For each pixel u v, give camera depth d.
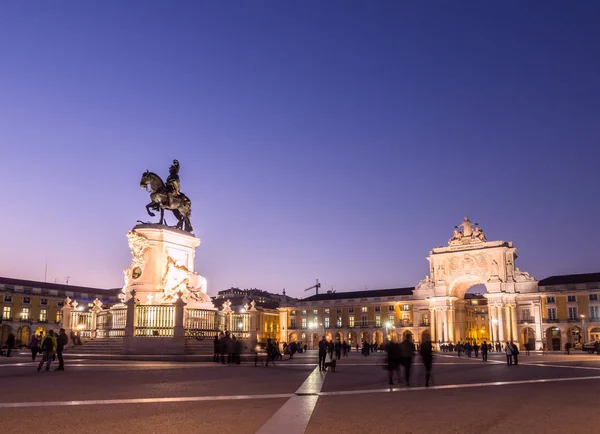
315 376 10.79
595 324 48.97
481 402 6.76
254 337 18.56
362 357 25.03
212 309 18.11
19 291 47.16
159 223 18.41
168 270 17.75
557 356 28.77
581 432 4.84
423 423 5.23
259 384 8.81
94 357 15.24
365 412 5.88
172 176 19.20
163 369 11.62
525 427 5.06
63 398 6.68
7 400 6.48
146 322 16.22
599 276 52.06
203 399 6.72
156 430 4.74
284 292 75.38
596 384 9.41
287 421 5.25
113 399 6.61
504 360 22.34
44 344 10.82
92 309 18.80
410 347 9.22
